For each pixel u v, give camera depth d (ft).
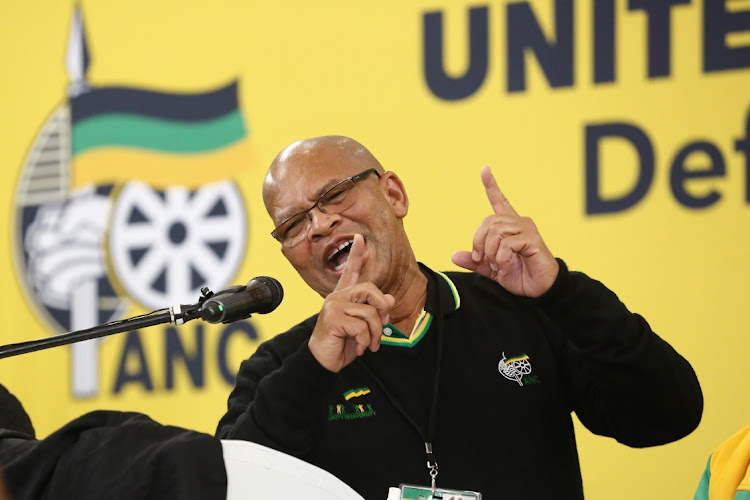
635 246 32.09
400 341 18.42
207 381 36.09
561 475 17.87
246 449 8.19
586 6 33.22
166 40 38.22
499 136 33.81
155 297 37.24
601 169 32.65
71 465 8.05
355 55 35.88
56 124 38.96
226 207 36.94
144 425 8.32
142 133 38.04
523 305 18.97
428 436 17.53
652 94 32.37
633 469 31.30
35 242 38.65
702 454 30.76
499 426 17.71
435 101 34.68
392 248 18.51
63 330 37.96
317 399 16.37
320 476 8.18
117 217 37.96
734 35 31.78
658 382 17.39
